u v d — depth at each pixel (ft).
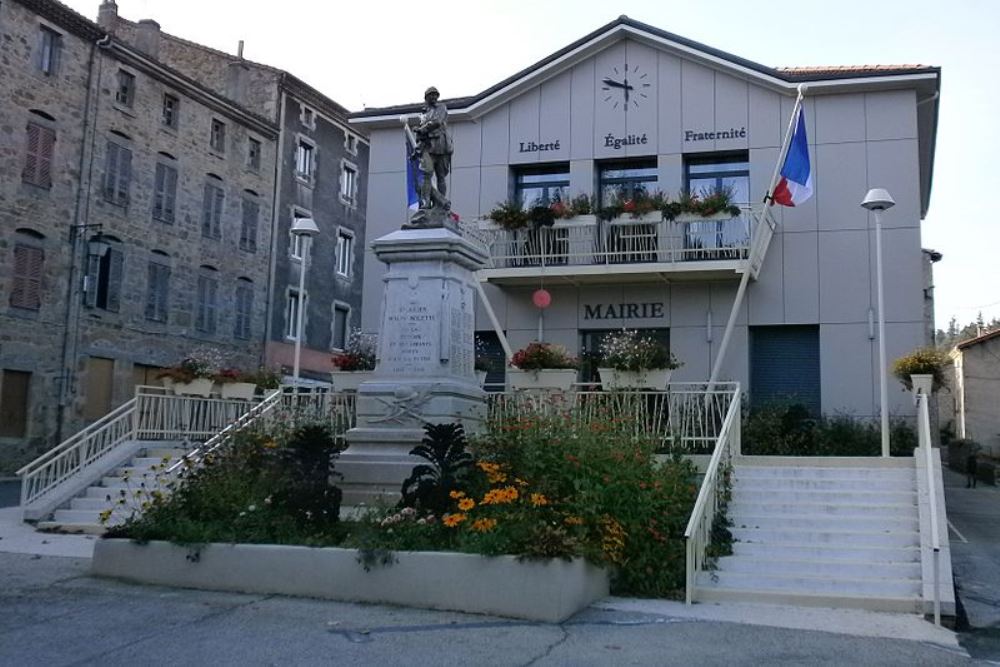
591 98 66.54
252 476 35.50
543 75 67.10
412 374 40.19
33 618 25.27
